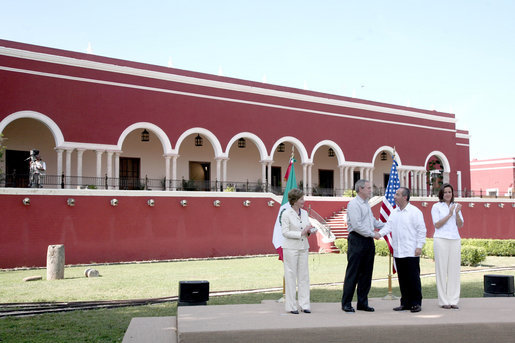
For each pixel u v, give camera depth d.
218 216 22.94
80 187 21.11
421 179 34.69
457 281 8.08
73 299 11.71
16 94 20.53
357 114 31.36
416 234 7.80
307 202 27.11
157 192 21.41
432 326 6.68
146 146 26.77
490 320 6.94
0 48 20.22
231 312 7.58
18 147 23.25
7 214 18.23
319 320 6.89
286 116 28.31
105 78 22.72
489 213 33.47
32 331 8.48
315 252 24.64
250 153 30.20
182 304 8.98
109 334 8.26
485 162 50.62
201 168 28.62
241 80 27.16
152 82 24.00
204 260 21.36
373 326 6.57
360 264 7.71
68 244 19.25
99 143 22.33
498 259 22.58
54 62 21.50
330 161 33.38
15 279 15.02
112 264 19.59
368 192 7.68
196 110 25.20
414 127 34.16
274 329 6.36
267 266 18.94
